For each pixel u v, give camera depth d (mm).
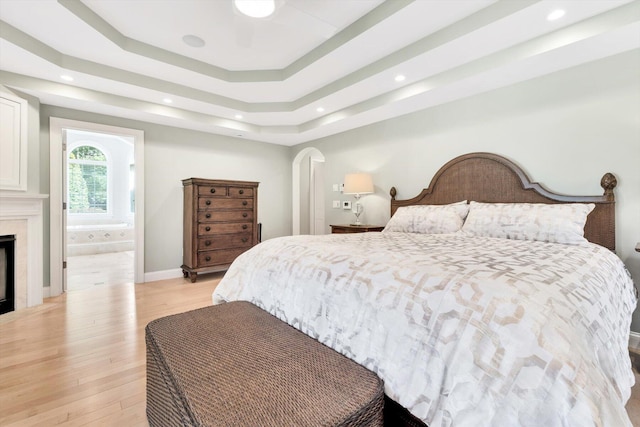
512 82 2625
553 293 902
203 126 4059
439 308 955
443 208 2799
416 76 2756
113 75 2836
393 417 1109
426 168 3338
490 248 1634
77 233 6156
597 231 2219
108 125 3590
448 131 3127
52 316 2678
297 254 1613
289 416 815
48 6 1952
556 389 708
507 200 2680
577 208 2068
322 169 5809
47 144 3227
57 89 2904
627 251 2139
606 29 1854
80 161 6801
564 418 680
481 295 913
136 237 3848
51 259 3270
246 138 4746
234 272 2010
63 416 1421
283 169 5246
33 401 1524
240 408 840
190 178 3902
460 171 3002
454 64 2523
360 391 930
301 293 1412
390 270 1171
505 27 2002
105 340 2211
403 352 993
